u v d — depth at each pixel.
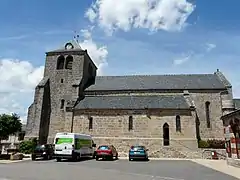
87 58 42.66
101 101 36.31
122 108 33.66
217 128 34.62
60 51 41.34
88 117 34.09
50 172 14.37
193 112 32.34
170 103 34.06
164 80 40.25
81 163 20.98
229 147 21.83
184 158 30.03
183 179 12.49
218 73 40.28
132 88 38.56
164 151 30.95
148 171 15.68
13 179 11.56
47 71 40.75
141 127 32.62
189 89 37.00
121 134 32.81
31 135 35.66
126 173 14.40
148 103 34.50
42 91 37.72
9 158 25.59
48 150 25.70
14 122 27.09
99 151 25.30
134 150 25.34
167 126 32.28
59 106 38.50
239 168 18.59
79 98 37.81
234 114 20.47
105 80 42.00
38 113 36.59
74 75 39.66
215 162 24.34
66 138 23.50
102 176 12.87
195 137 31.30
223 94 35.81
